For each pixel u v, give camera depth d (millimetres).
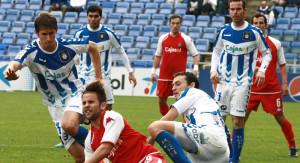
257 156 19641
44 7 69625
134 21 65125
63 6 66812
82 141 14625
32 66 14719
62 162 17016
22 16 67438
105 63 22828
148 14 65125
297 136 26156
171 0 67625
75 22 65438
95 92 11594
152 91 51625
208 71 48469
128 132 11625
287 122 20484
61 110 15273
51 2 69188
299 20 60906
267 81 21188
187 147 13102
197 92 13805
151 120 30547
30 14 67500
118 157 11688
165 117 13469
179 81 14375
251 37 18016
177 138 12961
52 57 14625
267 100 21312
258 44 18141
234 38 18172
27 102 41531
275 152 20859
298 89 48156
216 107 13734
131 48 58719
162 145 12695
